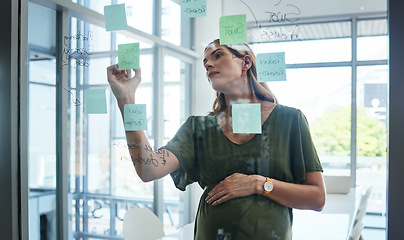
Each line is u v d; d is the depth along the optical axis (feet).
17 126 4.33
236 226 3.53
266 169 3.42
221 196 3.60
